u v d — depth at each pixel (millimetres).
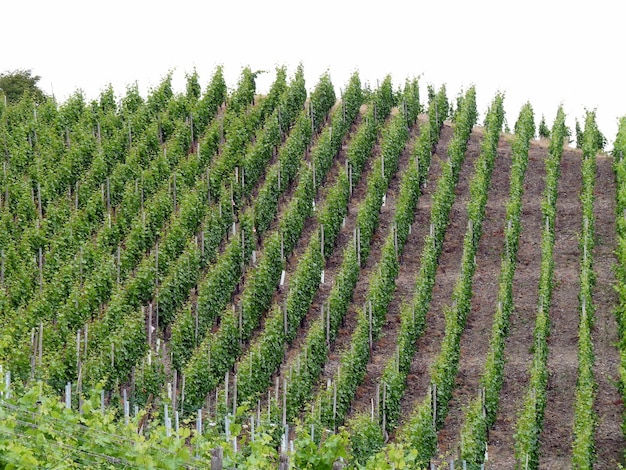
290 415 35469
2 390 20219
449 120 60219
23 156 49469
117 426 20656
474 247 45625
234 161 49438
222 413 34125
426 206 49875
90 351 36062
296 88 56406
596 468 33656
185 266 41312
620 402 36812
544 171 53312
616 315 40500
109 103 58562
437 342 40781
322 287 44031
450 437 35438
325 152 50438
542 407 35312
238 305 41938
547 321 40531
